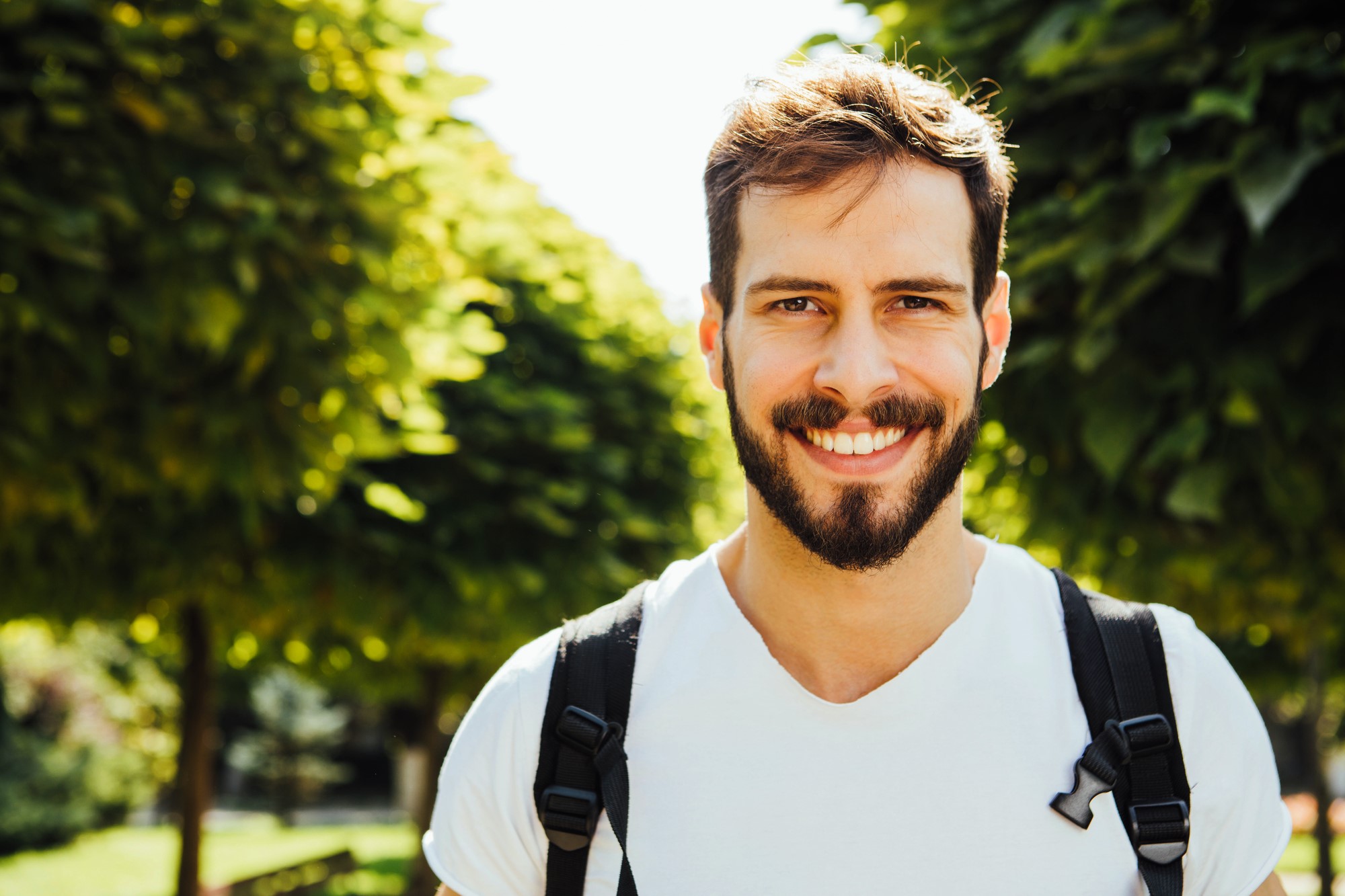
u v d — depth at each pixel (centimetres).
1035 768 123
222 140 390
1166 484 359
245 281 368
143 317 367
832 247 122
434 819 140
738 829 122
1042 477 396
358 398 435
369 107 445
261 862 1680
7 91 355
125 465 417
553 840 126
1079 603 132
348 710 2886
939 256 124
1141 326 326
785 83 128
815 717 124
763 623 131
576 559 738
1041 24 335
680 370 981
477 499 705
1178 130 311
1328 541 358
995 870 120
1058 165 344
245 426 419
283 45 409
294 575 625
